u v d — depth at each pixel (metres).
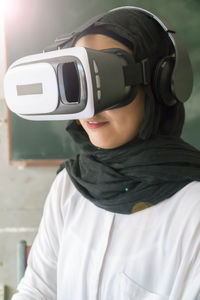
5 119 1.66
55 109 0.47
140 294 0.58
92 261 0.64
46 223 0.75
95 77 0.45
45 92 0.47
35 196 1.72
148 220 0.60
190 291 0.52
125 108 0.55
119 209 0.62
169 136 0.63
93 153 0.65
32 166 1.66
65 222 0.71
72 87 0.47
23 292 0.71
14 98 0.51
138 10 0.61
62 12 1.52
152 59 0.57
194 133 1.56
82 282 0.65
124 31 0.55
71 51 0.46
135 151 0.59
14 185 1.71
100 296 0.62
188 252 0.54
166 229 0.58
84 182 0.67
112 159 0.62
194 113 1.55
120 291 0.59
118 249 0.61
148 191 0.59
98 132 0.57
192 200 0.56
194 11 1.49
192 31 1.50
